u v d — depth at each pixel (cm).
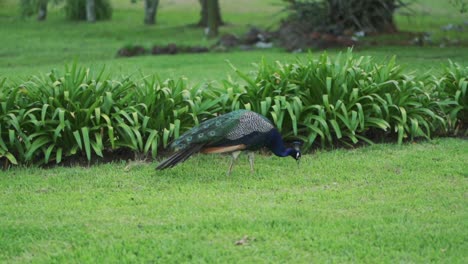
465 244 827
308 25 2992
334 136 1336
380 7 3130
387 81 1334
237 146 1088
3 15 4622
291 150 1137
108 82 1289
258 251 816
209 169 1174
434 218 912
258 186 1077
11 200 1025
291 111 1253
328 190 1048
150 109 1275
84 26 4081
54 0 4384
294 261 789
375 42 2902
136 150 1238
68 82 1259
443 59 2452
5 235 874
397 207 959
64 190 1076
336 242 834
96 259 800
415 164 1177
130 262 792
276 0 5091
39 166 1228
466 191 1031
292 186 1078
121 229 888
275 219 906
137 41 3312
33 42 3328
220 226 891
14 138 1198
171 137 1293
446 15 4159
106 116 1227
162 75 2198
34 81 1313
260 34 3108
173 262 791
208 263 786
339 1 2997
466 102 1403
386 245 830
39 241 860
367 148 1288
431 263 780
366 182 1089
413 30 3431
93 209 974
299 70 1339
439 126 1395
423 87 1389
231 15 4603
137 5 5219
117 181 1112
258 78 1344
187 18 4519
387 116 1326
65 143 1245
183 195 1033
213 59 2631
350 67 1349
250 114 1106
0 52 2980
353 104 1302
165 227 891
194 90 1330
